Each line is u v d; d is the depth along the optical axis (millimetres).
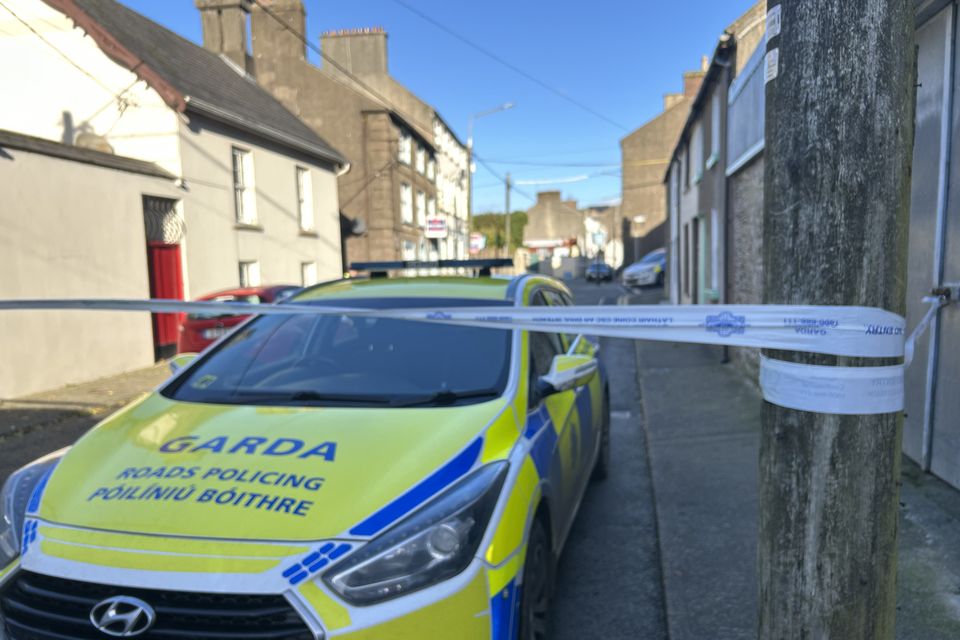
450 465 2139
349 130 22469
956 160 3529
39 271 8516
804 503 1559
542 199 75125
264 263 14625
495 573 1950
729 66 9195
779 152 1554
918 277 3967
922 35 3863
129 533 1842
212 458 2150
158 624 1729
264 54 22734
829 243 1482
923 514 3410
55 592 1794
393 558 1822
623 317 1823
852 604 1553
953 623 2568
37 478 2248
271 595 1712
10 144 8055
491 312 2115
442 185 31891
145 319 10477
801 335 1522
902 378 1539
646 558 3562
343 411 2531
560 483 2807
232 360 3141
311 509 1897
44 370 8531
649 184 42000
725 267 9164
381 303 3393
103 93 11484
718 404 6746
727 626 2797
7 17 11555
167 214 11445
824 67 1464
